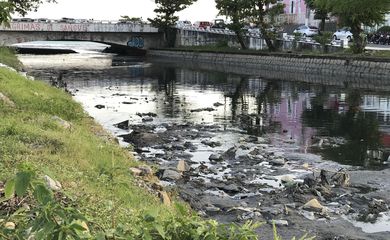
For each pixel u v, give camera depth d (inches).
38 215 114.3
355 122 903.7
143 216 135.3
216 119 938.1
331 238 371.9
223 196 471.5
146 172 457.7
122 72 1878.7
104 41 2684.5
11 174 277.3
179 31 2810.0
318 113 1005.8
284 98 1226.0
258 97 1251.2
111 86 1449.3
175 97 1245.7
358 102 1144.8
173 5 2714.1
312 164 607.2
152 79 1669.5
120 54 2999.5
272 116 975.6
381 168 588.7
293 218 412.5
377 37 2201.0
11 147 362.3
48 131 458.9
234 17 2209.6
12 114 518.9
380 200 462.6
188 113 1000.9
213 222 132.0
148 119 913.5
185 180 520.1
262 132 818.8
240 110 1049.5
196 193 476.1
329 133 809.5
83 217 116.1
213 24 2930.6
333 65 1710.1
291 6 3021.7
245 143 727.1
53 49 3203.7
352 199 466.9
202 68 2087.8
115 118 916.0
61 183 288.7
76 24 2529.5
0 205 204.5
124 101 1149.7
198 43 2691.9
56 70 1865.2
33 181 117.7
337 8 1612.9
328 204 452.8
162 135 766.5
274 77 1731.1
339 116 970.1
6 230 120.0
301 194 476.4
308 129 843.4
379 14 1658.5
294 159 631.2
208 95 1293.1
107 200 277.0
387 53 1646.2
